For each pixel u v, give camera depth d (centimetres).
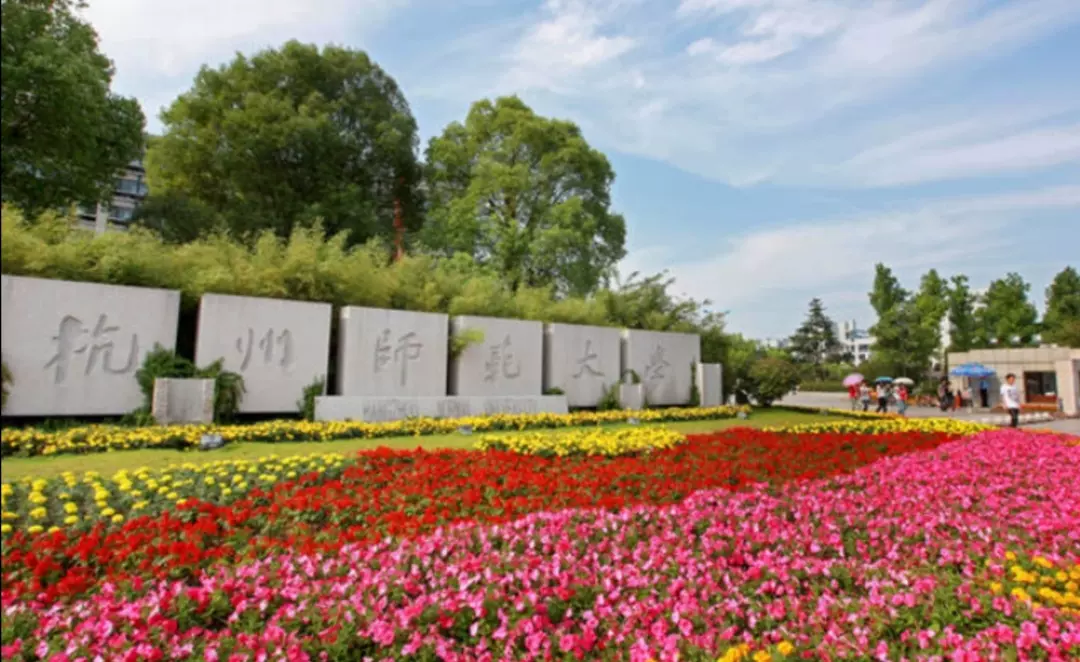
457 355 1247
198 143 1938
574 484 562
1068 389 2077
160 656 245
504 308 1413
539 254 2116
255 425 891
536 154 2358
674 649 237
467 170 2408
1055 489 519
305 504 480
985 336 3219
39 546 372
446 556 358
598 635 265
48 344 862
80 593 321
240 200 2023
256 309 1025
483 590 292
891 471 619
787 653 229
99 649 248
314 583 312
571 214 2142
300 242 1168
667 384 1588
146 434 768
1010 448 740
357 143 2158
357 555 355
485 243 2205
